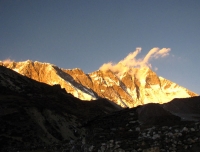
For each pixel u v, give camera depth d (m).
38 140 72.19
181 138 17.78
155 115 20.23
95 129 20.94
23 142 67.50
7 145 62.34
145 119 20.31
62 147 29.05
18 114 84.69
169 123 19.44
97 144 20.11
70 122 95.94
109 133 20.41
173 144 17.69
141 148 18.25
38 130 79.38
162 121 19.70
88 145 20.89
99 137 20.44
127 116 20.84
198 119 20.00
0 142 63.88
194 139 17.55
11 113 84.00
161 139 18.14
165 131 18.52
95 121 21.47
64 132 85.12
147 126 19.67
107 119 21.12
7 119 79.69
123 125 20.56
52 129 84.38
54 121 90.50
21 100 101.75
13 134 70.75
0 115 81.31
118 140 19.34
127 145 18.70
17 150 43.44
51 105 112.81
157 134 18.50
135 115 20.73
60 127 87.69
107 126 20.88
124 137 19.67
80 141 23.84
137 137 19.28
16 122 79.56
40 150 35.41
